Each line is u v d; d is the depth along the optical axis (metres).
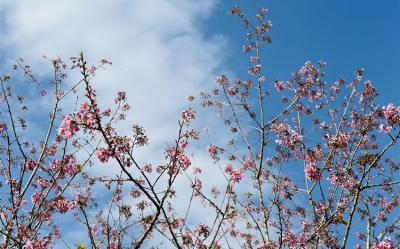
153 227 8.55
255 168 13.62
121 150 7.77
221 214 9.39
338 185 12.87
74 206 10.39
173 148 8.64
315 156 12.35
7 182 11.88
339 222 11.12
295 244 11.55
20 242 9.58
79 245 8.30
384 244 11.52
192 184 9.41
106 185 9.84
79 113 7.39
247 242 12.32
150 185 7.97
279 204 11.48
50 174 11.55
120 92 10.98
